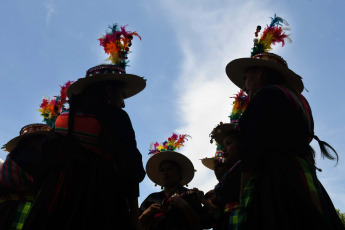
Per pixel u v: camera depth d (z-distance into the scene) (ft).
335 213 8.41
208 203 15.52
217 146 16.92
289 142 8.48
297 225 7.54
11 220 13.15
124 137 9.52
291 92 9.31
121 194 9.27
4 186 13.62
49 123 15.67
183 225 15.56
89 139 9.34
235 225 11.78
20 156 14.02
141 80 11.76
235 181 13.16
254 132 8.57
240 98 15.98
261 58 10.86
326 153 9.14
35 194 9.69
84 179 8.86
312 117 9.55
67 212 8.55
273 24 12.37
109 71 11.18
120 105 11.12
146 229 16.02
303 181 7.98
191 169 19.54
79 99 9.94
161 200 17.76
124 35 12.51
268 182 8.15
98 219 8.55
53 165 9.34
